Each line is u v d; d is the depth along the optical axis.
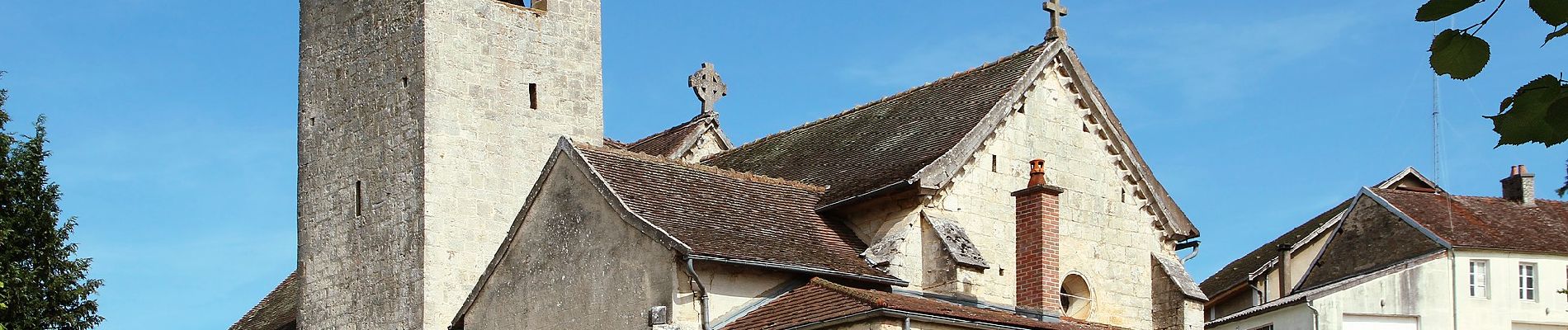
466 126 43.12
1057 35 40.19
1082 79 40.03
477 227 42.75
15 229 43.22
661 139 52.84
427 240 41.88
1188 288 40.06
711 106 52.53
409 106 43.09
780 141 45.53
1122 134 40.56
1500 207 56.81
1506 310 53.47
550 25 45.19
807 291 33.62
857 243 37.06
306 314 45.38
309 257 45.59
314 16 46.75
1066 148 39.72
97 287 44.28
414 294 41.88
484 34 43.97
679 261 33.00
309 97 46.47
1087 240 39.50
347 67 45.31
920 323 31.20
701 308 33.03
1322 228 60.47
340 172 45.03
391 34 44.03
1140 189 40.84
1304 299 52.84
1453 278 53.41
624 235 34.31
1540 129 9.81
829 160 41.06
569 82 45.25
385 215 43.22
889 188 36.34
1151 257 40.72
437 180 42.38
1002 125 38.44
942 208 36.84
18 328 41.84
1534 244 54.28
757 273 34.09
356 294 43.78
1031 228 35.12
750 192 37.41
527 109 44.25
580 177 35.72
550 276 36.12
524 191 43.75
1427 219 55.25
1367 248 56.41
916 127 40.00
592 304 34.88
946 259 35.69
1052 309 34.47
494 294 37.66
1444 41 9.82
